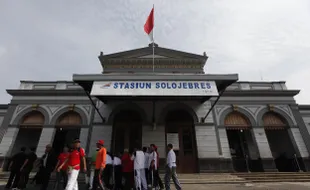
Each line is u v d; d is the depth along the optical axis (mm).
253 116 14375
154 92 10125
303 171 12820
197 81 10508
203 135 13492
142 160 7516
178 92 10164
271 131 17297
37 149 13086
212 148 13094
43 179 7344
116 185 8305
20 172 8156
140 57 16156
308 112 16125
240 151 16031
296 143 13602
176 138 13719
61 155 7566
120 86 10242
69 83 15547
